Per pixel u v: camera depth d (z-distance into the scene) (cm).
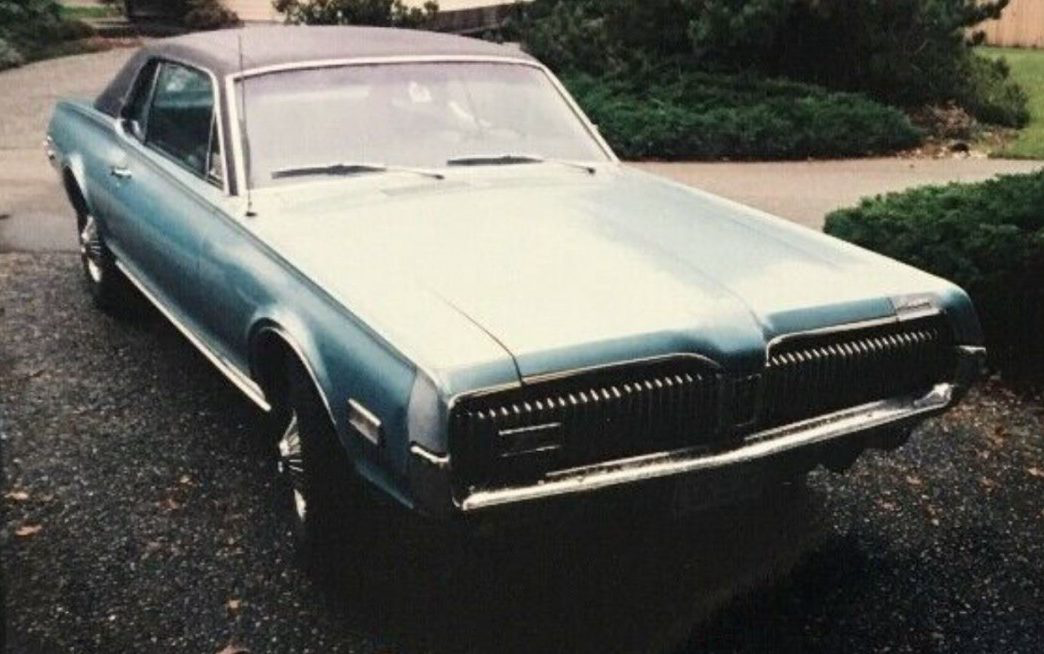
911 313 343
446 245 350
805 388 325
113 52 1795
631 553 377
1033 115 1491
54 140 621
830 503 417
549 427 282
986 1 1695
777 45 1372
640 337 293
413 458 278
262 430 470
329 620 335
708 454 305
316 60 438
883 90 1402
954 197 617
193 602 343
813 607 346
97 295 601
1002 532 398
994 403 521
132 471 430
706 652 321
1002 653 324
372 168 413
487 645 323
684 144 1166
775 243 374
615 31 1388
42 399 497
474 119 446
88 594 346
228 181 402
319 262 341
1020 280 526
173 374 530
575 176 439
